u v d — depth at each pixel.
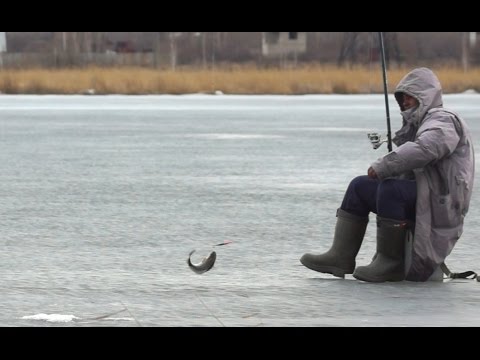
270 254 23.12
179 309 17.34
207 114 81.69
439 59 190.12
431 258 19.36
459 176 19.27
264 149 50.09
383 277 19.59
